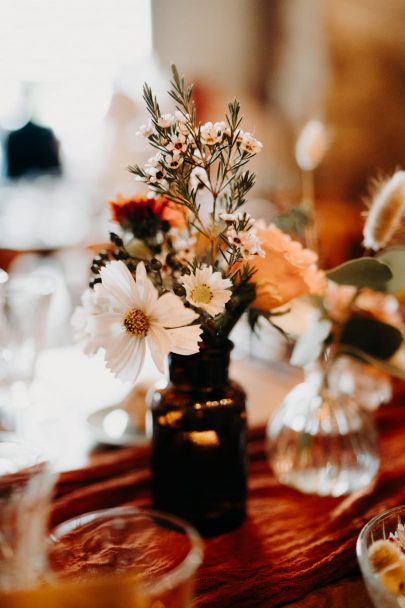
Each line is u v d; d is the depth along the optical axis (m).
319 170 1.38
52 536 0.35
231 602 0.38
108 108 1.58
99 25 1.91
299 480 0.50
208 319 0.40
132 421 0.57
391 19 1.33
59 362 0.75
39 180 1.72
